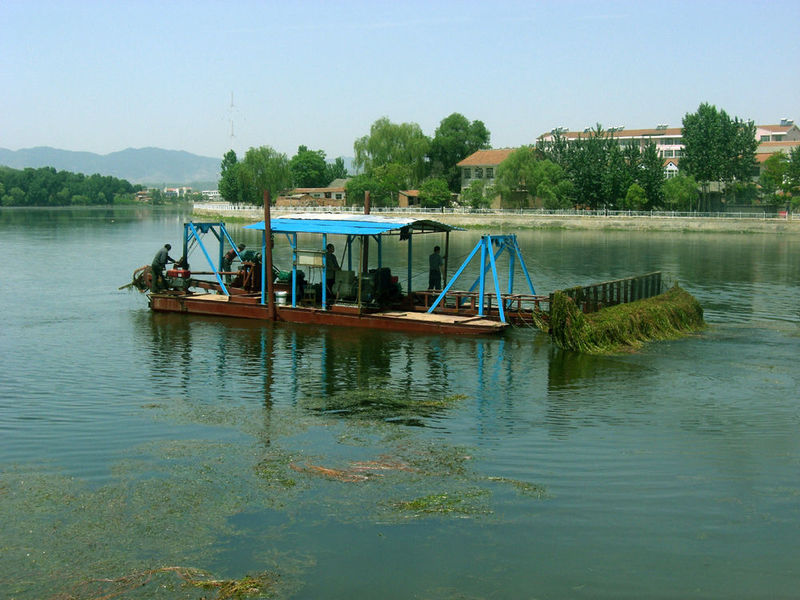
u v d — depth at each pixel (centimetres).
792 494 1020
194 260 5097
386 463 1132
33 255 5125
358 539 890
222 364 1862
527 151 9531
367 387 1630
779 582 799
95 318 2541
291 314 2419
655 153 9444
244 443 1227
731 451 1193
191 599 766
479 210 9356
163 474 1085
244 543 881
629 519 941
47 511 961
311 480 1064
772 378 1692
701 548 870
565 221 8731
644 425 1339
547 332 2227
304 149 15075
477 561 841
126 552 861
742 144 9444
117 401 1499
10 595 772
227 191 12900
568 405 1478
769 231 7938
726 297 3167
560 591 781
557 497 1006
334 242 6725
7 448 1202
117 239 6931
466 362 1877
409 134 11006
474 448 1205
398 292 2531
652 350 2005
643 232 8238
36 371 1781
